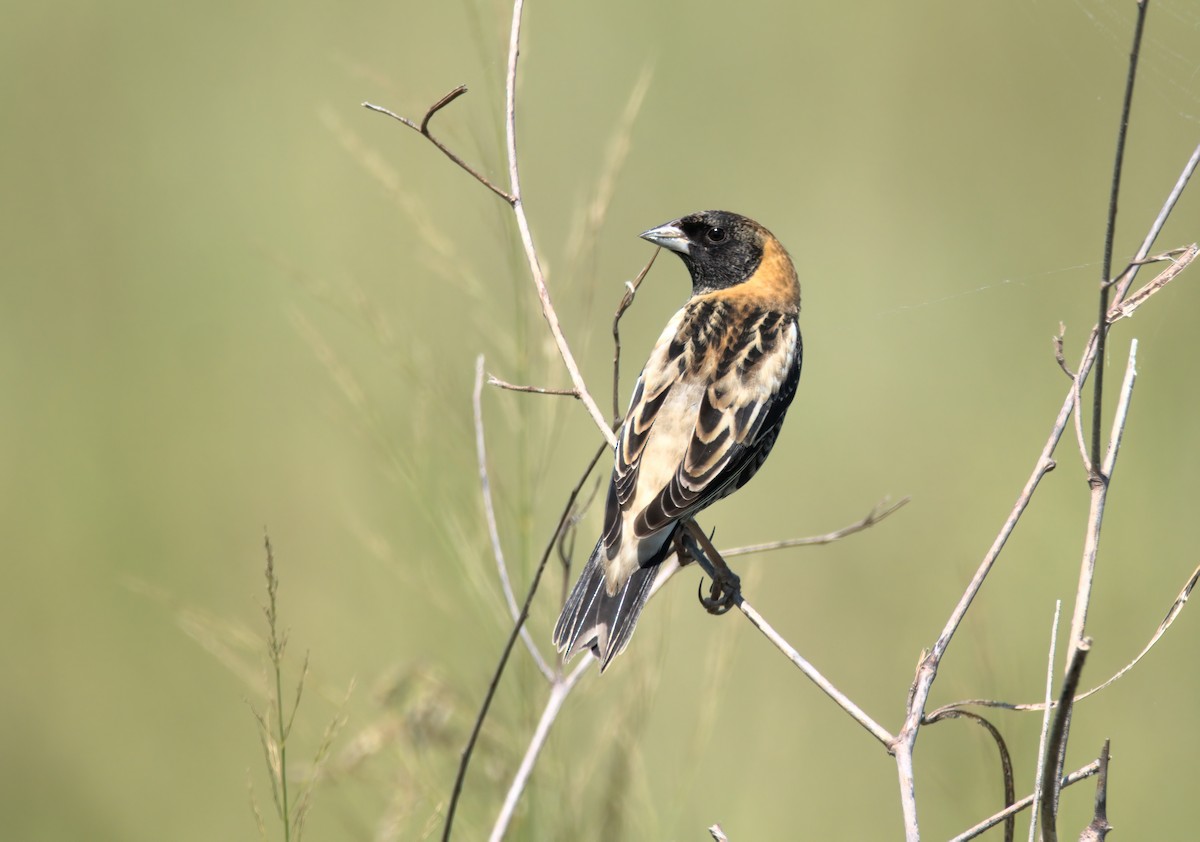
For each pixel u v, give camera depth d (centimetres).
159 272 1562
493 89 935
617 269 1512
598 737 912
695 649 1176
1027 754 999
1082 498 1300
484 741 865
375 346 1292
